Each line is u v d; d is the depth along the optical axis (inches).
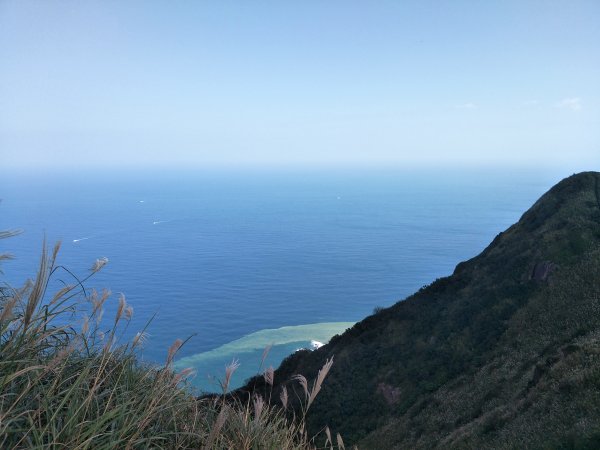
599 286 1229.7
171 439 117.7
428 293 1878.7
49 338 118.0
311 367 1722.4
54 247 103.3
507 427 765.3
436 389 1318.9
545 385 802.2
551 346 1079.6
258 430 134.6
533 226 1910.7
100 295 117.5
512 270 1662.2
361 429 1294.3
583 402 637.3
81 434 95.6
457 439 873.5
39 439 87.9
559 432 600.1
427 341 1584.6
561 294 1333.7
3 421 85.9
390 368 1519.4
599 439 522.6
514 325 1380.4
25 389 92.4
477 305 1610.5
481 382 1160.8
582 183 1972.2
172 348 127.3
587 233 1562.5
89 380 114.7
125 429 99.0
